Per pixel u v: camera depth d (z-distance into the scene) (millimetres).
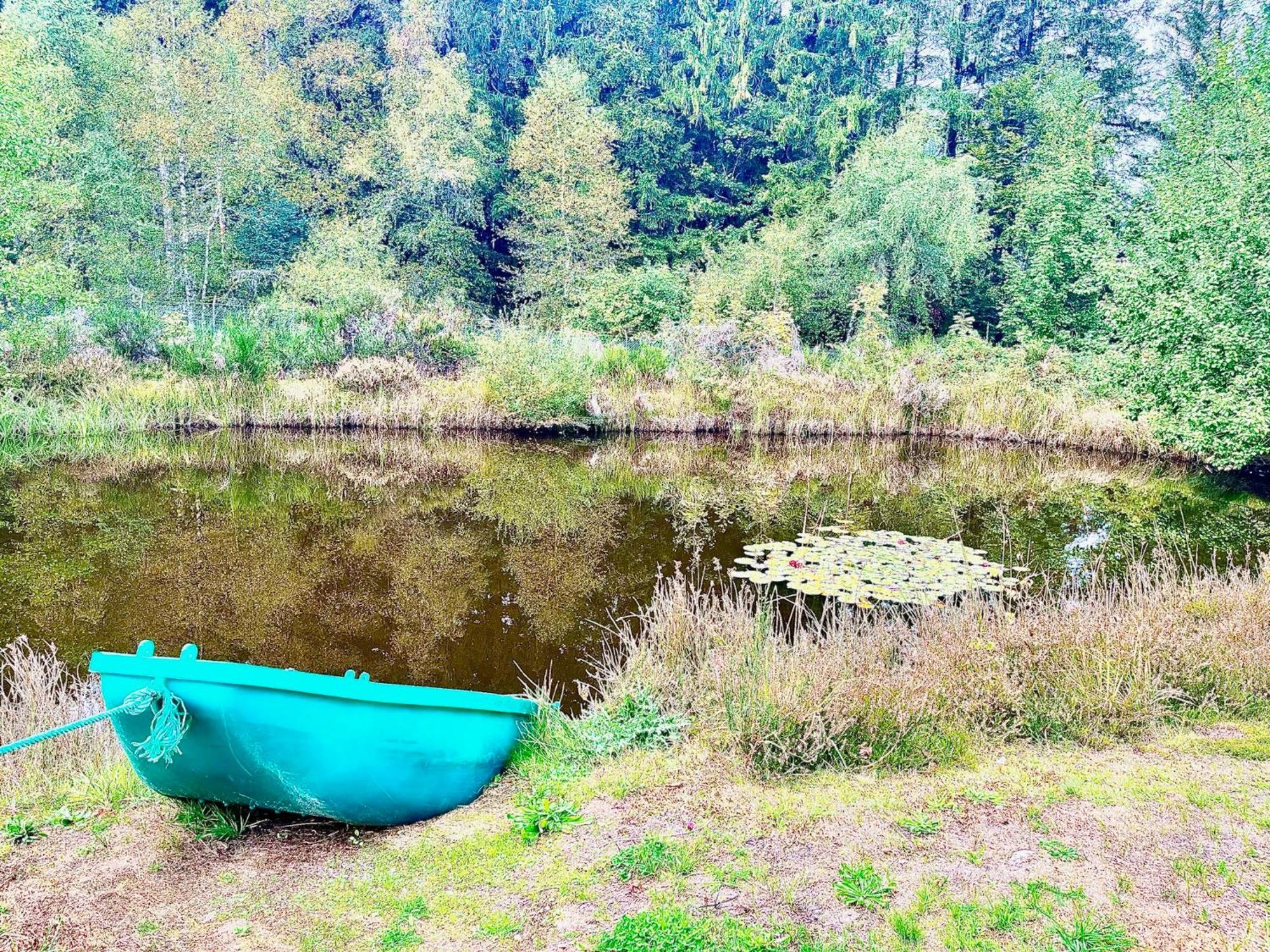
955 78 38594
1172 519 9344
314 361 16766
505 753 3480
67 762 3725
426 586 6848
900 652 4605
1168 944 2211
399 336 17359
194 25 26016
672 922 2305
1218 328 11055
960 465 13266
